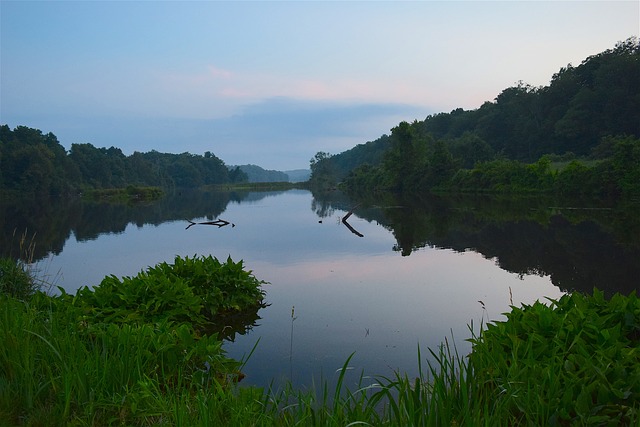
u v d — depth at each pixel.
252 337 8.45
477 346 4.77
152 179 162.50
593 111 88.44
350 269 15.45
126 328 5.30
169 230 30.55
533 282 12.73
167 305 8.33
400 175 85.94
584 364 4.05
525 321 5.05
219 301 9.80
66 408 3.74
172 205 66.12
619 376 3.89
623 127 84.62
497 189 61.81
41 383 4.20
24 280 9.41
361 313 10.02
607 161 45.69
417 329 8.87
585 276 13.23
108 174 134.50
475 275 13.89
